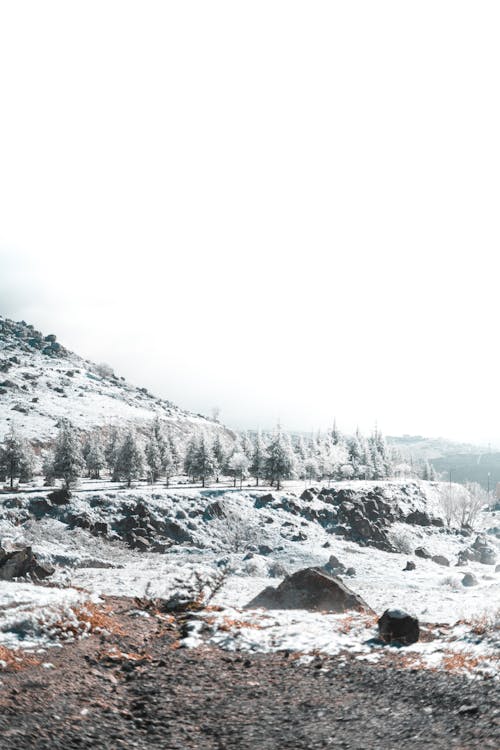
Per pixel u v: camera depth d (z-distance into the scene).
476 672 10.13
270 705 9.18
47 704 8.31
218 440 118.62
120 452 97.12
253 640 13.41
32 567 23.69
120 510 71.50
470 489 119.38
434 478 166.88
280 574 48.28
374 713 8.71
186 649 12.49
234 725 8.27
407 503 106.38
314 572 20.73
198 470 95.12
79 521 66.06
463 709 8.42
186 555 64.38
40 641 11.08
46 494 70.00
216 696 9.60
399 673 10.78
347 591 20.27
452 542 94.44
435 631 14.05
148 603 16.92
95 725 7.88
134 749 7.22
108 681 9.88
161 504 74.88
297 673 11.03
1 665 9.42
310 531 79.50
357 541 81.88
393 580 52.91
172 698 9.37
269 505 83.81
